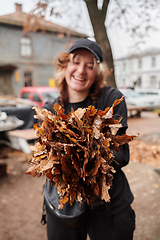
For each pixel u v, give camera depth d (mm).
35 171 889
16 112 4523
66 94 1213
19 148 3754
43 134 850
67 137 816
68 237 1123
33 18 4199
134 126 7027
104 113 870
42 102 6480
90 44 1107
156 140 5078
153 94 11461
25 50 16516
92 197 892
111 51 3889
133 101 9617
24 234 1986
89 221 1130
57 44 17562
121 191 1096
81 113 857
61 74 1199
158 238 1884
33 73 17031
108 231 1091
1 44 15484
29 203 2484
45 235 1973
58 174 836
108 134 872
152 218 2150
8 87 16594
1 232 2010
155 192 2625
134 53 4801
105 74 1224
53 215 1063
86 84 1136
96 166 791
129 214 1105
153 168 3361
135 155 4027
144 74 29547
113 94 1141
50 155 801
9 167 3527
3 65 15492
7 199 2562
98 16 3766
